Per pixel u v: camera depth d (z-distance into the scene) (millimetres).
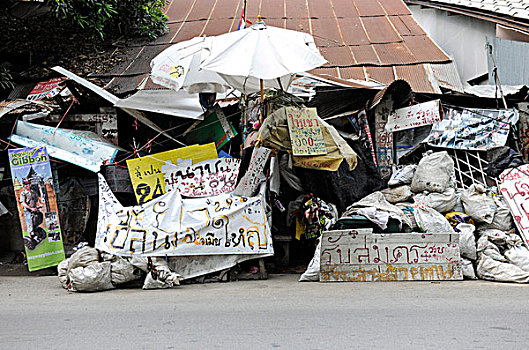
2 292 7160
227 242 7887
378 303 5832
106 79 11500
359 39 12984
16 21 12336
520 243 7840
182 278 7656
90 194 9281
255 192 8336
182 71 8820
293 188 9258
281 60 7660
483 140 9766
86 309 5797
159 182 8289
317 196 8969
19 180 8484
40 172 8586
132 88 10898
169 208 7828
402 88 9562
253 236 8016
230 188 8273
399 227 7918
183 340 4352
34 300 6488
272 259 9281
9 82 10789
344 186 8930
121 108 9602
